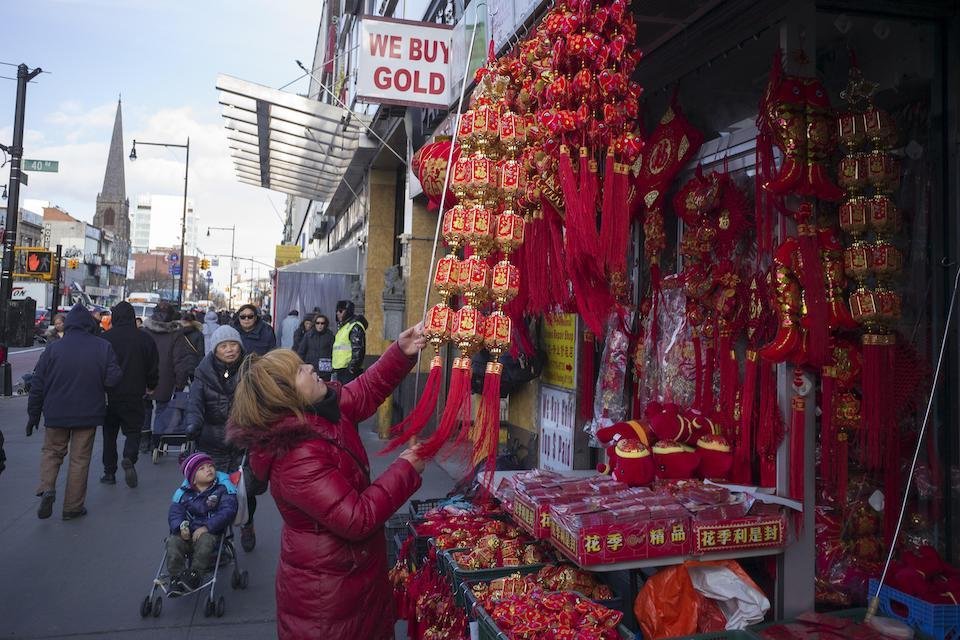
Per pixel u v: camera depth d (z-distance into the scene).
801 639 2.44
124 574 4.66
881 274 2.71
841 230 2.90
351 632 2.19
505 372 4.77
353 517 2.08
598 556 2.51
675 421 3.04
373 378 2.62
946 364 2.83
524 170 2.30
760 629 2.54
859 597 2.91
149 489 6.91
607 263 2.28
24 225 70.75
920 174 2.93
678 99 3.65
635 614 2.70
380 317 11.61
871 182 2.70
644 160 3.67
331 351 10.38
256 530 5.67
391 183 11.77
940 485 2.84
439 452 2.25
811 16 2.71
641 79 3.82
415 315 9.27
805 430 2.71
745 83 3.13
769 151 2.78
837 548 2.95
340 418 2.36
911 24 2.92
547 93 2.33
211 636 3.80
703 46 3.27
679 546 2.61
